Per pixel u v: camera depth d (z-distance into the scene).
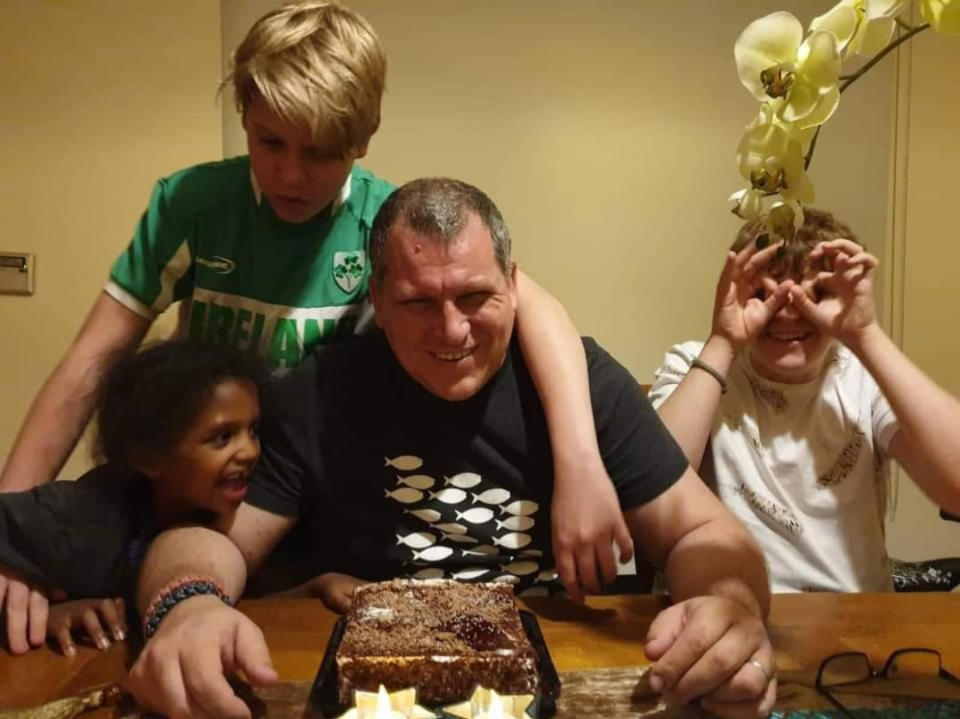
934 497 1.17
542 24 1.94
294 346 1.14
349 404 1.02
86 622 0.82
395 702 0.61
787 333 1.24
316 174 1.01
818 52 0.58
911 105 2.07
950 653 0.79
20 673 0.76
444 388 0.94
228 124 1.88
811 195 0.63
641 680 0.72
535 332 1.00
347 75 0.96
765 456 1.28
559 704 0.68
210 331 1.17
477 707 0.61
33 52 1.82
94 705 0.68
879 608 0.91
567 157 1.98
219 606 0.71
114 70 1.84
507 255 0.94
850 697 0.70
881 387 1.17
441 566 1.03
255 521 1.00
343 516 1.03
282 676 0.73
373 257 0.94
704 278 2.08
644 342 2.07
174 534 0.87
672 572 0.89
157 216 1.15
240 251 1.14
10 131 1.84
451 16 1.91
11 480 0.98
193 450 0.89
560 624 0.86
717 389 1.23
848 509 1.26
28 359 1.90
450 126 1.93
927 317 2.13
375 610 0.74
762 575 0.86
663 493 0.98
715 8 1.99
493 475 1.02
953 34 0.58
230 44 1.87
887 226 2.10
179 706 0.62
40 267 1.88
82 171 1.85
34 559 0.84
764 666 0.66
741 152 0.64
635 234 2.03
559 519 0.89
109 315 1.14
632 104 1.99
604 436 1.00
